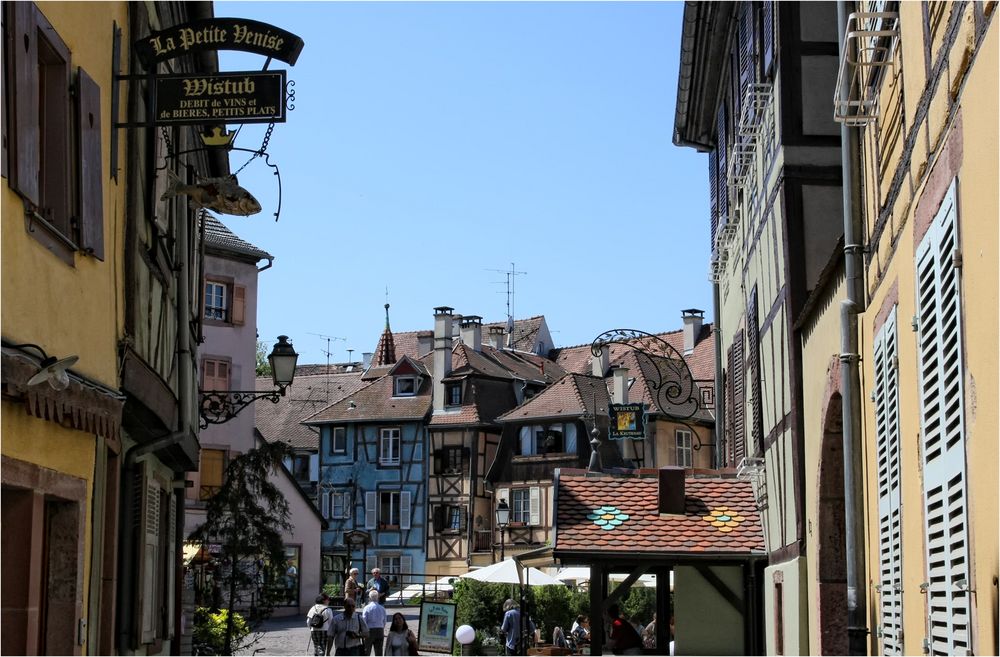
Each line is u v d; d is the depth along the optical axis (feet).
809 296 36.76
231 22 28.73
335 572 177.78
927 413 19.94
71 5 24.70
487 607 101.65
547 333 218.59
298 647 96.43
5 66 20.49
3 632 21.42
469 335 190.49
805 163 39.01
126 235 29.68
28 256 21.52
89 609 27.37
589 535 50.98
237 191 32.14
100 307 26.78
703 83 61.67
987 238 15.66
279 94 28.37
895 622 23.50
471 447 179.01
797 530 37.86
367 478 187.11
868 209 26.71
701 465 163.94
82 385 23.53
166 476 44.21
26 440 21.68
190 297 45.98
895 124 23.47
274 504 85.66
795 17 39.65
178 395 38.68
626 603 106.52
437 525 180.45
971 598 16.83
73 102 24.84
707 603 52.39
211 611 70.59
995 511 15.39
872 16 23.16
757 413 47.37
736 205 53.52
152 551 39.78
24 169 20.93
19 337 20.90
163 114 28.37
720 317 63.36
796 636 38.09
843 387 27.17
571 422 166.91
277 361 55.67
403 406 187.32
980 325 16.07
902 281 22.56
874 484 26.17
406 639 73.10
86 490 25.88
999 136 15.03
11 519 21.79
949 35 18.38
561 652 65.62
